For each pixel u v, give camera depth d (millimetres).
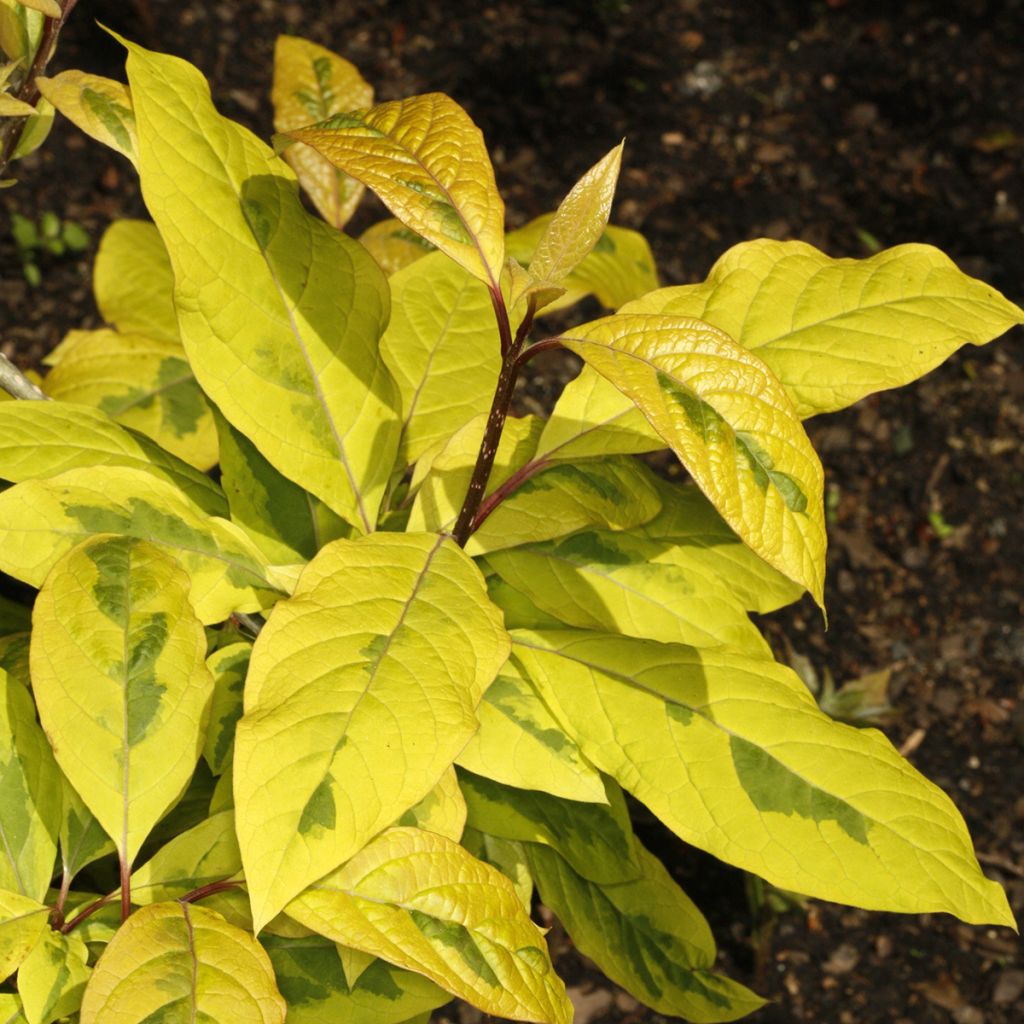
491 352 875
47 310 1781
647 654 807
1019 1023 1368
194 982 718
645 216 1987
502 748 796
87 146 1963
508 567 838
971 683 1618
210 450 1000
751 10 2342
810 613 1667
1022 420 1846
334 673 714
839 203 2041
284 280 808
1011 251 1989
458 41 2193
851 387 802
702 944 937
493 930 743
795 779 783
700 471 698
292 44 928
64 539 779
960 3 2350
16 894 747
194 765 754
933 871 767
